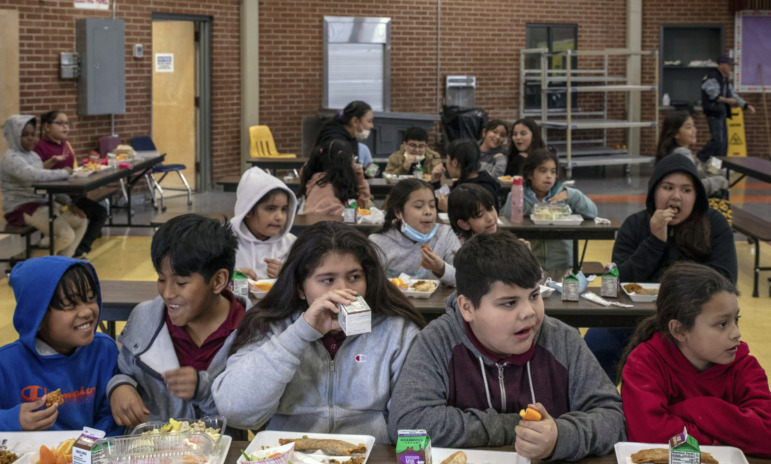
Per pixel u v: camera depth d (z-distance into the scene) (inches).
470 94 508.4
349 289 84.1
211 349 95.0
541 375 86.7
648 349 89.2
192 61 435.2
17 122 271.0
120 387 91.4
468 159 228.4
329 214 225.9
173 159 444.8
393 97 492.1
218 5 434.9
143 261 288.7
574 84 534.0
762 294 251.6
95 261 287.3
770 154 550.0
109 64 376.5
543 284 152.6
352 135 309.1
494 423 82.9
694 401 84.7
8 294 245.6
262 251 153.6
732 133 523.8
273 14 458.3
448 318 89.0
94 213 291.3
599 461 79.7
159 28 436.1
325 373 91.0
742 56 542.6
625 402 86.0
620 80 523.8
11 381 90.4
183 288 89.9
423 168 324.8
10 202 274.7
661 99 545.6
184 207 396.2
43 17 352.8
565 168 509.0
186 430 81.6
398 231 159.8
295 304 90.9
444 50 500.1
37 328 88.7
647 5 537.0
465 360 86.9
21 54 345.1
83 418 93.0
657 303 89.5
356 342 90.9
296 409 90.9
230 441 83.0
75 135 371.6
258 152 442.9
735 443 82.3
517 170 293.1
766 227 255.9
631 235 149.7
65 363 92.6
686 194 137.3
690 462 72.6
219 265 91.2
